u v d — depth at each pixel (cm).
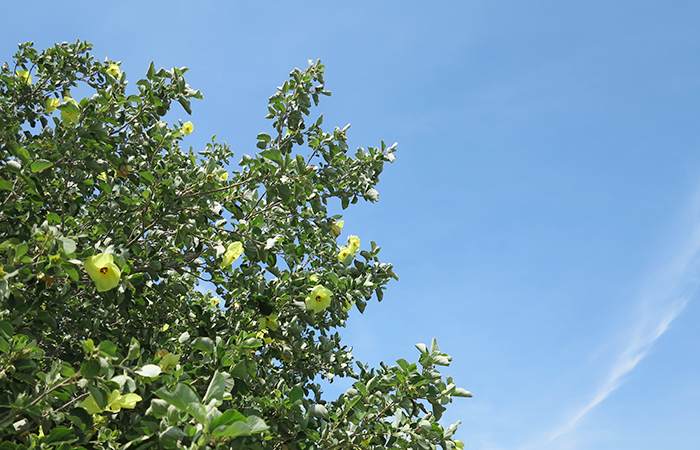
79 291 395
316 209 403
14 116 500
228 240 384
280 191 349
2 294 229
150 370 220
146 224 379
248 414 261
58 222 316
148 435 206
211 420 181
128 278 281
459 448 327
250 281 370
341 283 396
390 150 460
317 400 474
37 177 338
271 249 380
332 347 446
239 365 272
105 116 417
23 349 241
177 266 415
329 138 449
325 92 481
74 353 370
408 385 309
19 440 251
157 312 441
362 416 312
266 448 277
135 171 435
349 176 449
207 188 365
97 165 382
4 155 377
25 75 524
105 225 377
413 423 314
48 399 248
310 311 387
